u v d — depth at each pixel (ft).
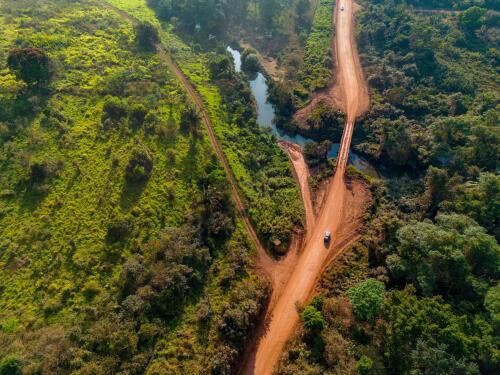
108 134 253.03
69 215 202.28
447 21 412.57
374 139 303.27
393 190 265.34
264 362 174.29
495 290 164.86
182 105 295.89
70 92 277.85
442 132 276.82
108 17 387.75
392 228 214.07
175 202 223.51
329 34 422.00
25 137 234.17
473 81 338.34
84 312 164.86
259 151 292.20
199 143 268.21
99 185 220.64
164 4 419.54
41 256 182.80
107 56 326.24
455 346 151.02
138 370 151.12
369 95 340.18
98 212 206.49
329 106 327.88
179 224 214.28
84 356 148.66
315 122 317.01
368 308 172.35
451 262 179.93
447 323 158.20
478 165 252.42
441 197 238.68
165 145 257.14
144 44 354.54
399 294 175.52
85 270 180.45
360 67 374.43
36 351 145.89
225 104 318.65
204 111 302.66
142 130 262.47
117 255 189.37
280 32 437.99
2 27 320.50
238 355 170.40
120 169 231.50
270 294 201.98
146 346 159.84
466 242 183.52
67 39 328.29
